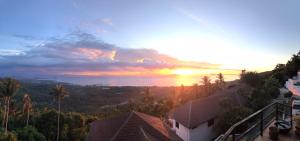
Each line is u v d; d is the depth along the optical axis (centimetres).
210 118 3769
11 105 8750
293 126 1046
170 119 4488
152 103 7056
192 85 6606
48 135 7156
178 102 6097
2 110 8231
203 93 6097
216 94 4825
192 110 3975
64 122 7375
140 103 8050
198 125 3638
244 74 5241
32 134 6353
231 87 5344
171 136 2559
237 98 4166
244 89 4516
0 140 5638
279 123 991
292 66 4806
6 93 7150
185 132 3756
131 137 2344
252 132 968
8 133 5953
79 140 6725
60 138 7062
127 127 2472
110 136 2402
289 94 3316
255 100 3603
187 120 3744
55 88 7888
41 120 7500
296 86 1681
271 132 898
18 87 7438
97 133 2717
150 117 3008
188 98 6159
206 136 3794
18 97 12800
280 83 4691
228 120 3297
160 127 2695
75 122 7444
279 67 5397
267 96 3603
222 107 3934
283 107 1175
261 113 919
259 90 3750
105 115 7744
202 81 6469
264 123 1062
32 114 8181
